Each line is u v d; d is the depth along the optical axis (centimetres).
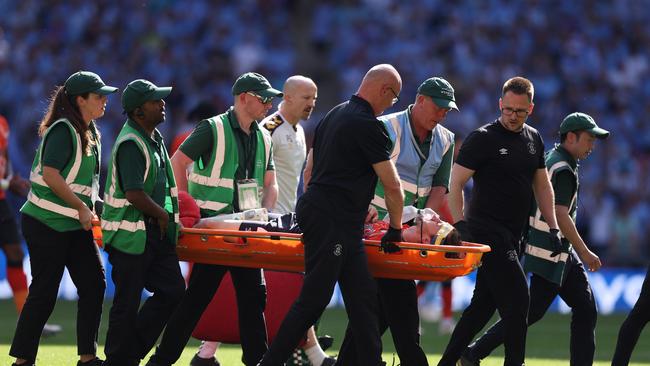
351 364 2812
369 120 2591
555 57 8919
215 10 9206
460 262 2598
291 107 3419
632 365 3850
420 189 3000
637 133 8362
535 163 2891
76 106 2822
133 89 2722
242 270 2933
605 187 7488
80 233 2875
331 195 2612
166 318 2780
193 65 8756
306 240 2636
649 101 8688
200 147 2967
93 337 2897
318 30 9225
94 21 9106
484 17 9144
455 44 8962
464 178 2861
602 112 8519
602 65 8881
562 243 3078
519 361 2833
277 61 8931
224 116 3009
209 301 2955
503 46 8938
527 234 3022
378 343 2619
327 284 2598
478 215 2877
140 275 2736
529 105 2823
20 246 4069
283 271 3131
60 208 2830
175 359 2953
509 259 2838
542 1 9238
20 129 8112
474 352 3144
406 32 9112
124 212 2720
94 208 2952
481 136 2853
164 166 2797
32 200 2856
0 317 5078
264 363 2606
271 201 3152
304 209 2631
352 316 2625
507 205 2853
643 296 2980
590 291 3125
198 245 2822
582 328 3102
